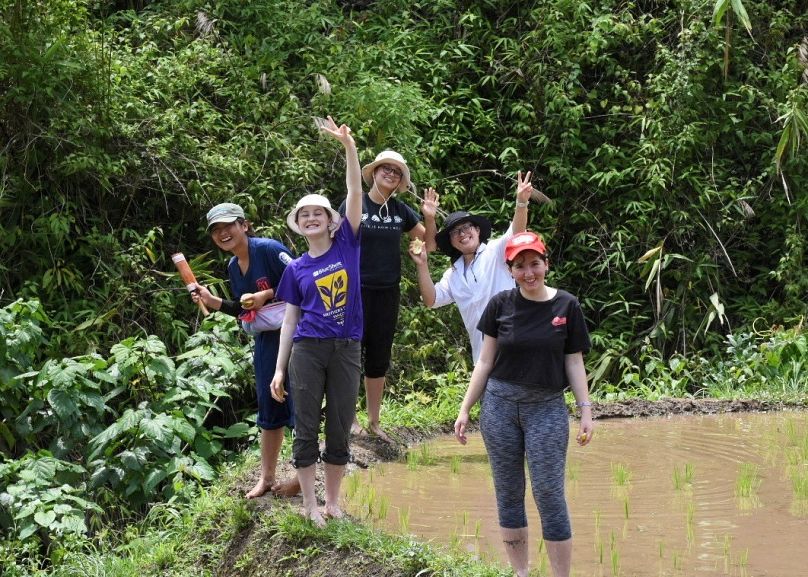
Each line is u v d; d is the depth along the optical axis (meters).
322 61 10.54
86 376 7.18
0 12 8.34
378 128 9.86
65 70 8.45
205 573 5.40
